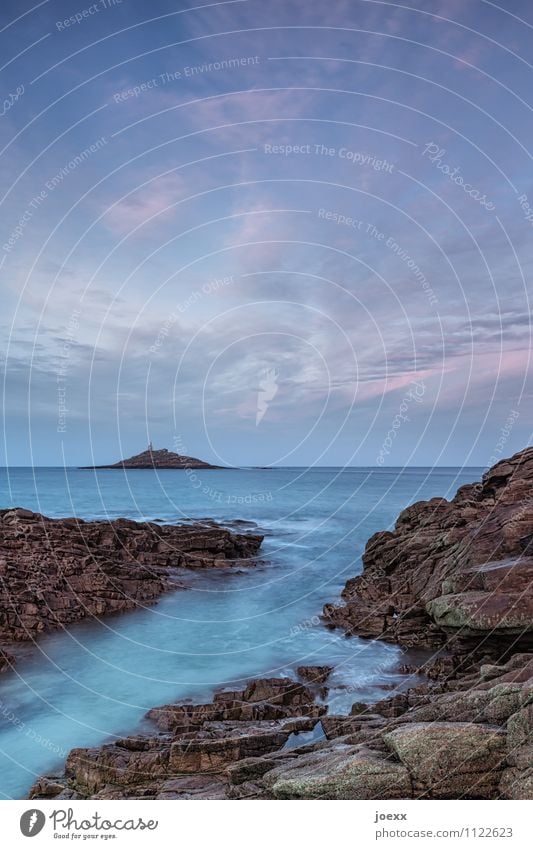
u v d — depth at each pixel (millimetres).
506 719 7551
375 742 7828
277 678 15070
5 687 15008
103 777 9602
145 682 15391
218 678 15711
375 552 26688
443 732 7062
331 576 29609
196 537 32688
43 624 19641
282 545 39031
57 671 16203
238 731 11086
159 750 10578
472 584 15828
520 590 14305
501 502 20609
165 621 21156
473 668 14156
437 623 16078
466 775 6801
